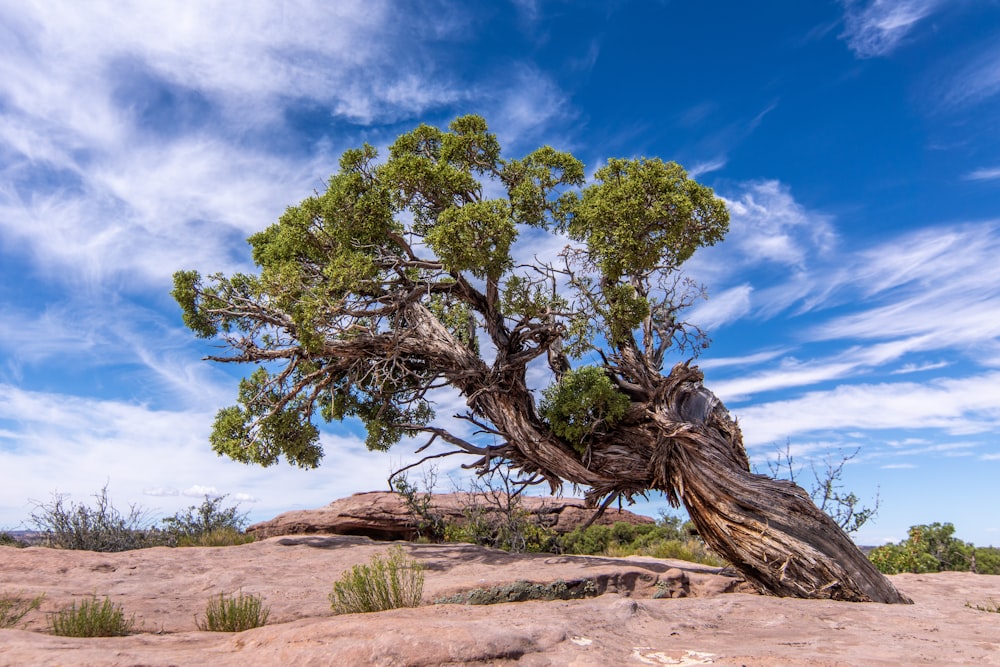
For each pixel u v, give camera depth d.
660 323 15.26
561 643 5.81
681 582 12.37
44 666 4.70
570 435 13.60
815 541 12.36
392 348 14.42
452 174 13.03
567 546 26.22
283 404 14.89
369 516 25.20
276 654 5.25
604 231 12.23
